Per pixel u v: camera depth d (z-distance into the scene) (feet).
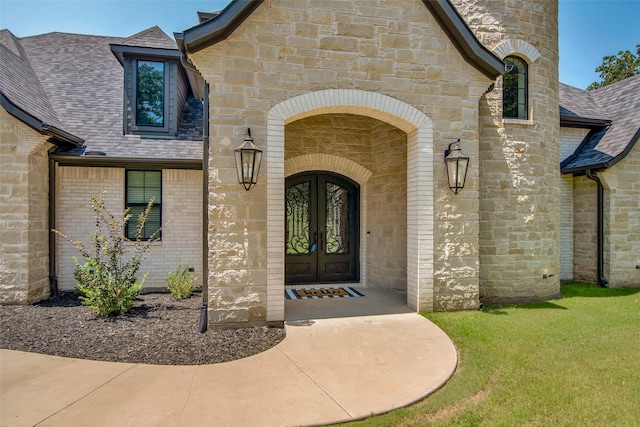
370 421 11.05
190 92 37.29
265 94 19.56
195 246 30.60
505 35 26.58
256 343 17.25
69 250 28.48
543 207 27.43
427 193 21.83
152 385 13.10
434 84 21.88
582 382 13.73
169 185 30.17
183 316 21.83
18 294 24.45
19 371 14.19
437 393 12.84
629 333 19.19
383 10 21.17
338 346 16.96
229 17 18.47
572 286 33.40
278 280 19.51
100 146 28.84
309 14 20.16
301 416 11.18
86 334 18.43
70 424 10.59
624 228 33.37
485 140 26.20
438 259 22.07
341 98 20.52
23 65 32.53
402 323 20.16
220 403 11.89
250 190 19.25
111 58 37.73
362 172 30.48
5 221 24.30
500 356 16.03
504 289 26.30
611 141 34.47
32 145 24.52
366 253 30.81
